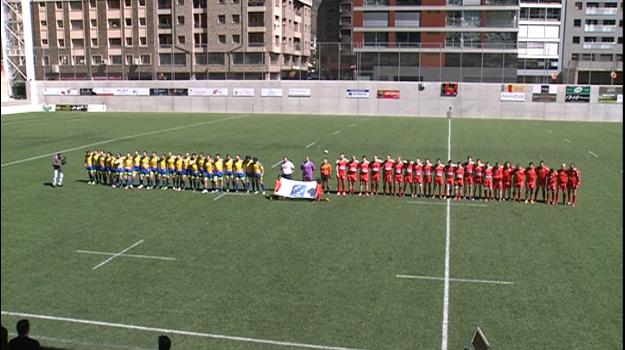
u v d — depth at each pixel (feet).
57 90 266.36
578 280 54.70
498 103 226.58
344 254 62.69
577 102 220.43
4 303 49.67
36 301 50.19
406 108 233.96
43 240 68.13
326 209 83.66
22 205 86.07
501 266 58.80
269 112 246.06
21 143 149.28
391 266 58.85
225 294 51.62
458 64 284.41
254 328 44.98
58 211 82.38
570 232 71.20
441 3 283.59
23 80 269.64
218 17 323.78
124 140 154.20
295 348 41.86
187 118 220.02
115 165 99.66
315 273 56.80
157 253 63.26
